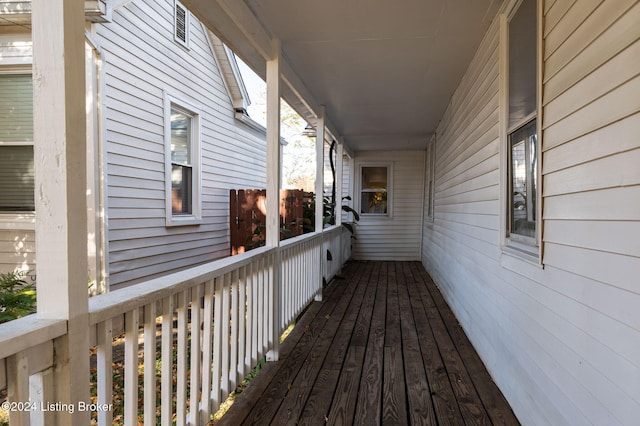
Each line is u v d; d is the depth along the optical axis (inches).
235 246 250.1
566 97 62.1
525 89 84.4
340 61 136.5
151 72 179.2
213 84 242.2
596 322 52.4
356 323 154.9
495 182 103.6
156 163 183.5
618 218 47.8
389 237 347.3
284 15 103.9
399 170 346.0
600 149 51.9
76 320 41.9
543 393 70.0
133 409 51.9
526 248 80.5
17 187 151.3
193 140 222.7
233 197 251.8
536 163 77.8
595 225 53.1
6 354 34.0
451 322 156.6
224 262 83.9
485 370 109.0
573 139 59.6
